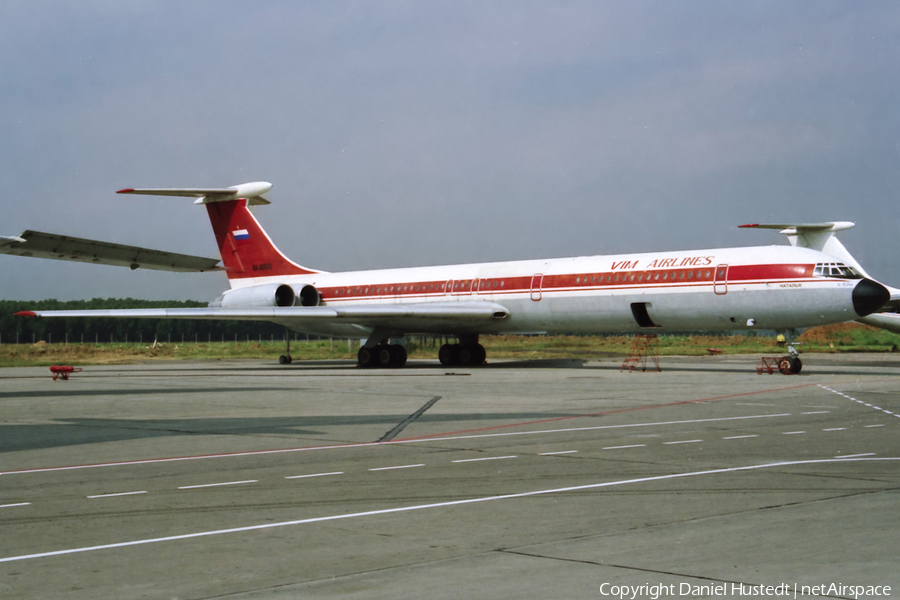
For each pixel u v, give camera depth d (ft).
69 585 23.38
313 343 366.63
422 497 35.14
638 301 133.69
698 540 27.61
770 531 28.66
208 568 24.94
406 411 72.02
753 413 68.80
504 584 23.06
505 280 150.92
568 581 23.27
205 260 56.59
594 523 30.17
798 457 45.27
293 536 28.66
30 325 460.96
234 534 28.99
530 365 164.86
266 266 182.29
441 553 26.37
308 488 37.35
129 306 483.10
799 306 119.03
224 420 65.98
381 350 161.07
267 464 44.19
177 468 43.09
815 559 25.20
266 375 133.80
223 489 37.24
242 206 183.11
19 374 146.41
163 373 145.38
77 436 56.34
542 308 145.48
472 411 71.82
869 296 114.83
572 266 143.64
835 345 298.76
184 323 508.53
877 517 30.60
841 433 55.52
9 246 49.49
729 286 124.47
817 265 118.83
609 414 68.49
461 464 43.65
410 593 22.40
